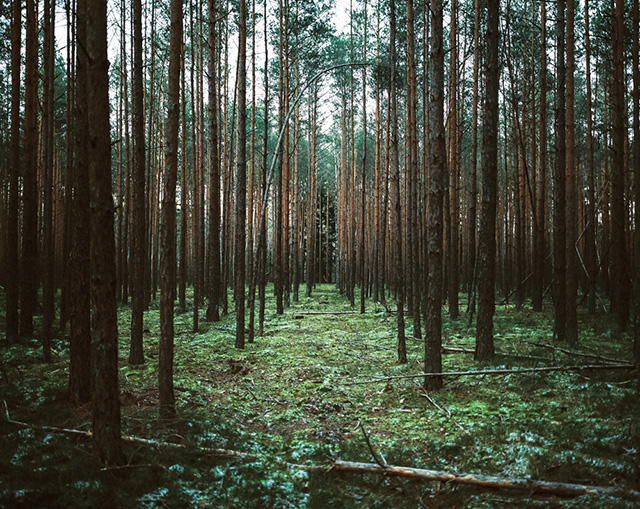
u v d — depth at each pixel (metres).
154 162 25.27
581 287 23.70
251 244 19.03
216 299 17.03
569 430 5.38
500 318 16.02
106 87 4.40
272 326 16.08
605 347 10.39
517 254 18.64
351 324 16.50
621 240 12.78
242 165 13.07
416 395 7.55
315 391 8.11
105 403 4.50
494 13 9.27
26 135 11.76
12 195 11.38
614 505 3.73
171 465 4.73
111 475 4.34
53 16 10.84
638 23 8.58
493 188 9.49
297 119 24.44
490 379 8.03
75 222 6.68
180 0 6.20
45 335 9.29
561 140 11.16
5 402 5.96
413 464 4.86
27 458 4.74
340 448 5.40
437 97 7.95
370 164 37.19
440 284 7.95
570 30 11.19
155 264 24.89
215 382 8.67
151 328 14.65
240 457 5.02
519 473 4.43
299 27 21.22
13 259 11.30
